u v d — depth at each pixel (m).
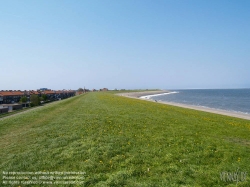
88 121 17.25
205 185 6.38
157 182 6.50
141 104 39.06
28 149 9.91
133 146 10.16
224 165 7.94
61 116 21.47
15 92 92.12
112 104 36.75
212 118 22.06
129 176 6.91
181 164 8.01
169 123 16.78
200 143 10.88
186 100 91.81
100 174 7.07
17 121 18.77
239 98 106.12
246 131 14.79
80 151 9.29
